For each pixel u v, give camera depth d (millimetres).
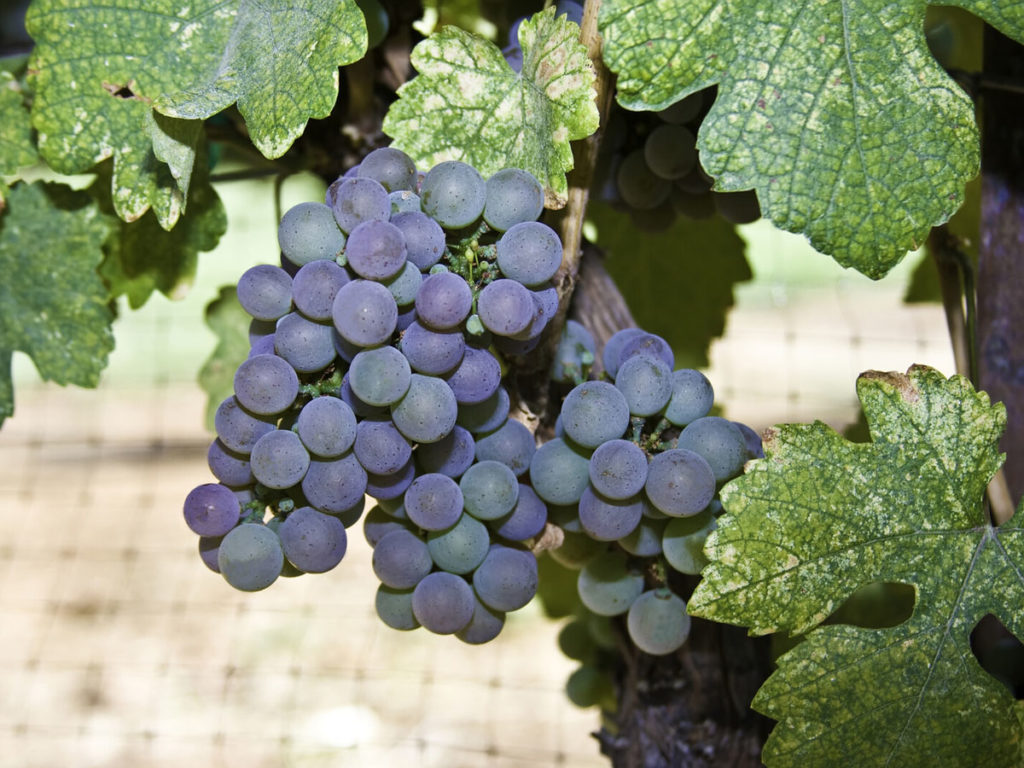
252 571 355
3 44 515
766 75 355
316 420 343
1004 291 502
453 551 372
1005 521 420
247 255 1766
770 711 376
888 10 357
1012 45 484
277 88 375
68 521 1654
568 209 391
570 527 402
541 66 380
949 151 354
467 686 1321
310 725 1296
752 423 1413
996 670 483
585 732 1232
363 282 337
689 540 386
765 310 1705
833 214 354
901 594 573
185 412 1840
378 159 358
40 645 1453
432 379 348
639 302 648
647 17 355
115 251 490
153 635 1457
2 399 474
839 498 375
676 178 446
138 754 1284
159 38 397
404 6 489
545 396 429
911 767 381
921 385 382
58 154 397
